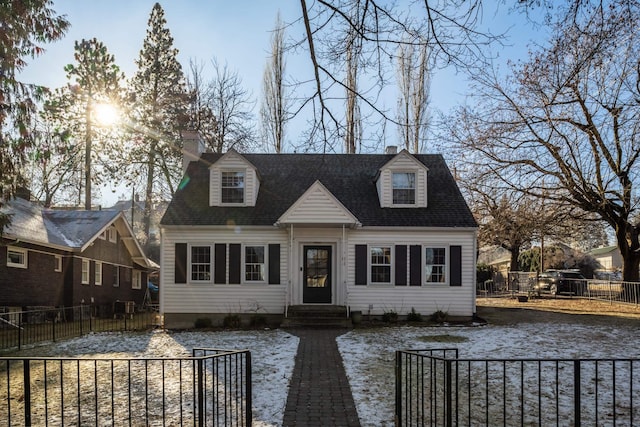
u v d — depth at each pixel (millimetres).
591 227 25812
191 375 9266
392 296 18234
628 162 20312
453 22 5879
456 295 18188
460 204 19344
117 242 27531
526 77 18984
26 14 11352
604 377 9000
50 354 12305
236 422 6125
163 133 31938
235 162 19359
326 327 16656
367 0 5883
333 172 21297
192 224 18203
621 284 22812
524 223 22328
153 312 29156
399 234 18422
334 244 18500
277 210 19062
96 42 32562
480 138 21203
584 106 18812
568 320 17766
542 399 7605
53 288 21625
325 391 8117
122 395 7910
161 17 34125
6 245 17547
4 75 11086
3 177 11922
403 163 19297
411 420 5969
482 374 9281
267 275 18250
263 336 14836
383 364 10297
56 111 30656
